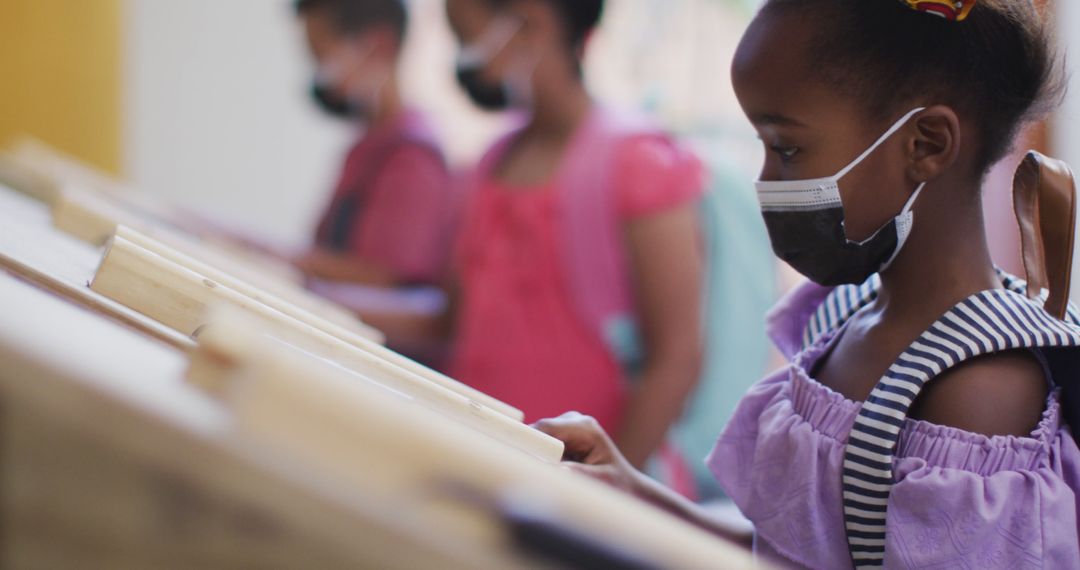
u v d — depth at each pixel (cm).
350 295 246
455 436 33
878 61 79
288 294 119
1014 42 81
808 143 81
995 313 78
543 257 197
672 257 188
